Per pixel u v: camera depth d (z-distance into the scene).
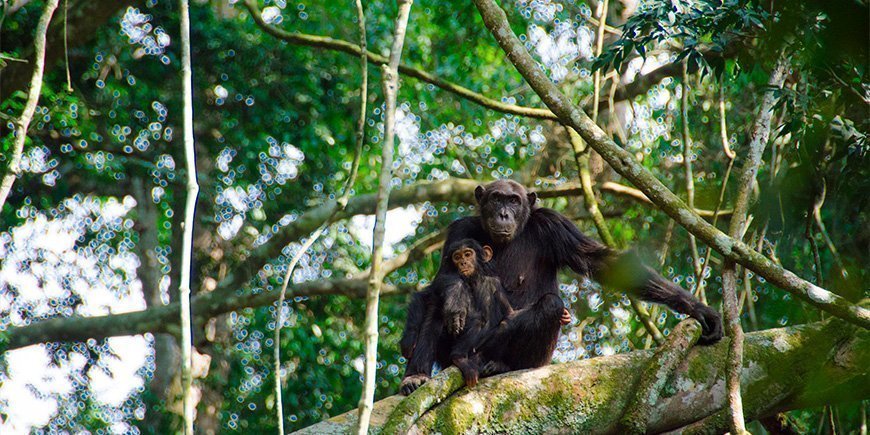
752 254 7.66
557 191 17.61
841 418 11.95
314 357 21.38
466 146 22.41
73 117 19.27
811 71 8.56
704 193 12.33
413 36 21.80
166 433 22.42
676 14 10.06
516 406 7.88
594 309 17.55
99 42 21.59
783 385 8.23
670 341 8.13
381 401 7.98
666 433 8.17
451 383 7.84
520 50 7.92
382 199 5.89
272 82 22.28
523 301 10.72
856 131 9.66
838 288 8.24
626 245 17.39
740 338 7.42
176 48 22.27
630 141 17.80
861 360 8.00
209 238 24.80
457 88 14.47
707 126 16.14
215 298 21.06
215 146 22.77
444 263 10.30
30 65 18.31
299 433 7.39
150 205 24.62
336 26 21.86
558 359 17.33
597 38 12.79
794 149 10.08
